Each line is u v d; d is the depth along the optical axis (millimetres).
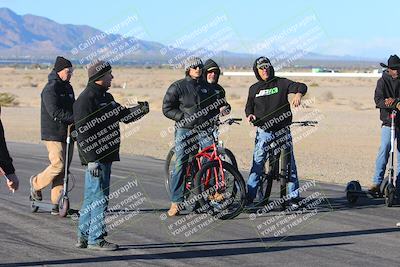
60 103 15531
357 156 29484
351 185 17781
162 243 13430
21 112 58438
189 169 16219
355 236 14070
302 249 12945
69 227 14812
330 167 25734
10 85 120062
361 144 34312
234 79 141375
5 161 10234
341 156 29422
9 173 10320
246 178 21828
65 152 16031
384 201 18344
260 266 11664
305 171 24453
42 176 16188
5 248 12867
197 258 12227
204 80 16547
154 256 12375
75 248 12914
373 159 28500
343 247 13102
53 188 16219
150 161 26750
